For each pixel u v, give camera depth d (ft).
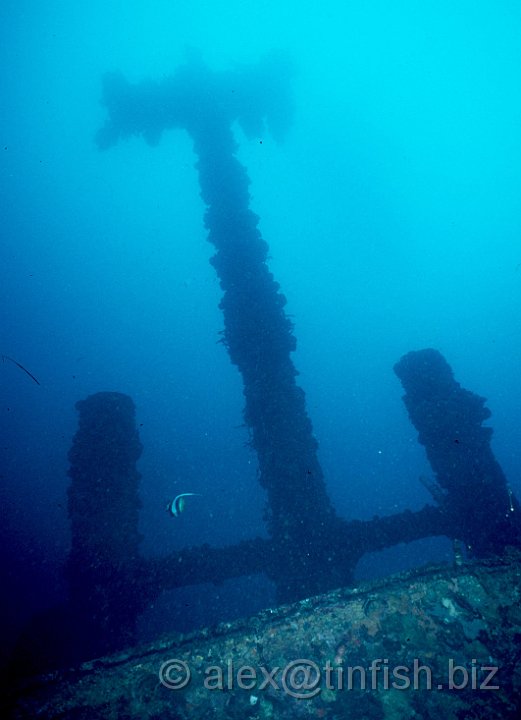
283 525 20.80
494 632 12.07
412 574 13.78
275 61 46.14
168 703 10.95
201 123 40.09
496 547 19.90
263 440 22.98
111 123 45.16
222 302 27.68
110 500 20.80
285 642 12.18
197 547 20.98
